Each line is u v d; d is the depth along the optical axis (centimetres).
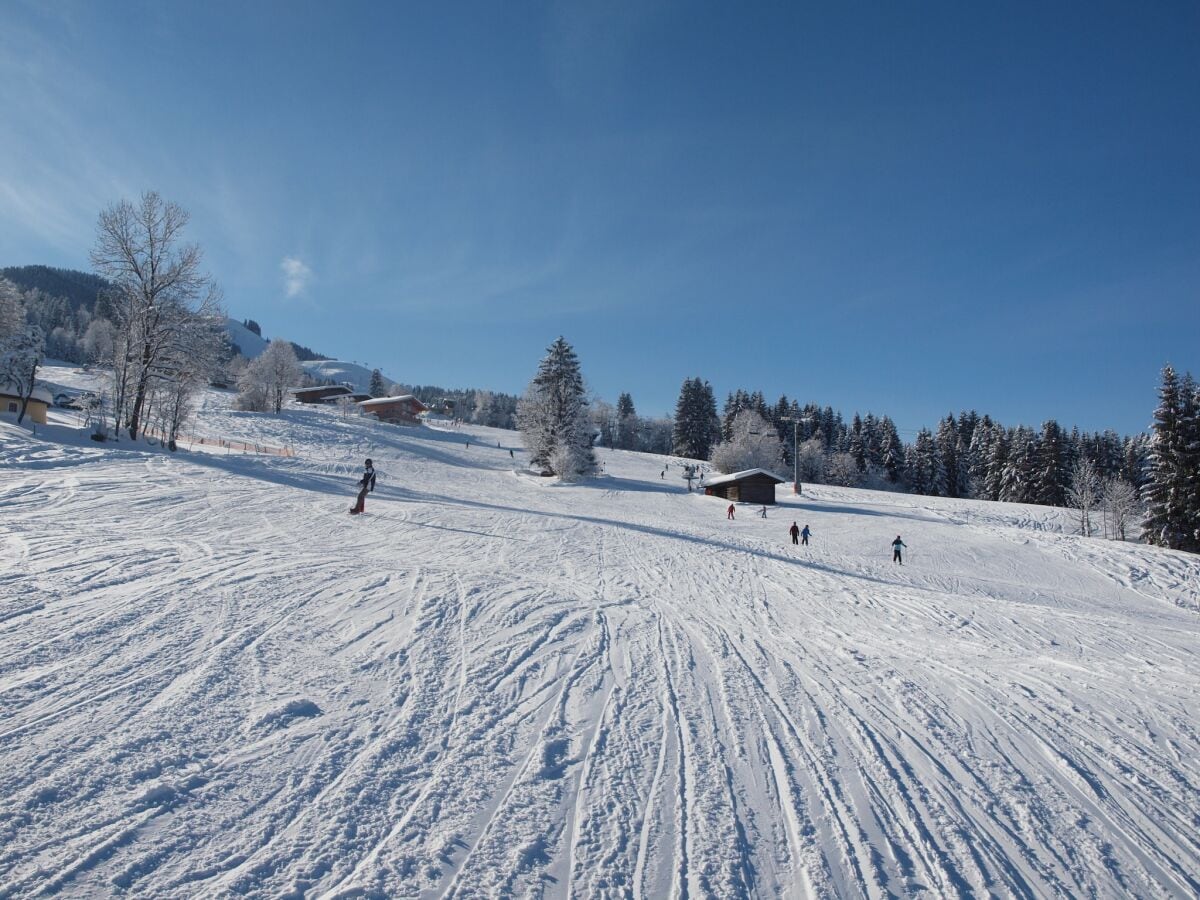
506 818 388
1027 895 354
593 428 5894
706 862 362
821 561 2311
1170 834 423
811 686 688
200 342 3506
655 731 537
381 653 657
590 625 887
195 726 452
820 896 340
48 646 561
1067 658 888
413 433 7325
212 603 747
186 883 304
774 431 8606
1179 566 2888
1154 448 4172
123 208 3312
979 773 494
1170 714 628
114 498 1648
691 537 2617
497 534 2030
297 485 2600
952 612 1301
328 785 402
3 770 371
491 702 564
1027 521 4847
